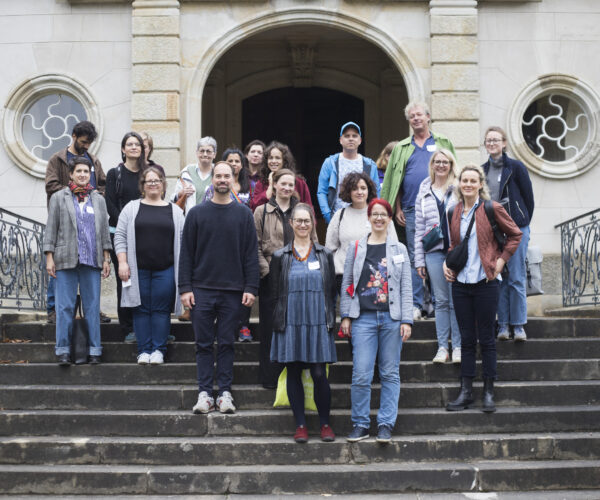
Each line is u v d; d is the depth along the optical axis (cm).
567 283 883
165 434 579
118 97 978
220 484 532
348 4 977
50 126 996
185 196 714
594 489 534
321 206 729
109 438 570
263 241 647
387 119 1262
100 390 609
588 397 615
